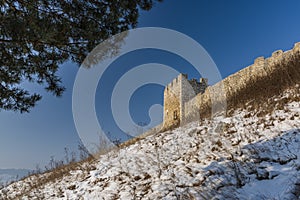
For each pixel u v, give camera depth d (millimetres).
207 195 3539
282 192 3109
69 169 9570
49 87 4715
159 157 6324
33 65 4363
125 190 4980
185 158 5609
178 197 3840
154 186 4594
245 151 4707
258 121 6297
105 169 7070
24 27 3209
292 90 7582
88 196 5555
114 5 4352
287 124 5367
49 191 7598
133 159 7004
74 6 4078
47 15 3777
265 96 8461
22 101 4445
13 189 10867
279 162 3963
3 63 4000
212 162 4766
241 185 3668
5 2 3418
